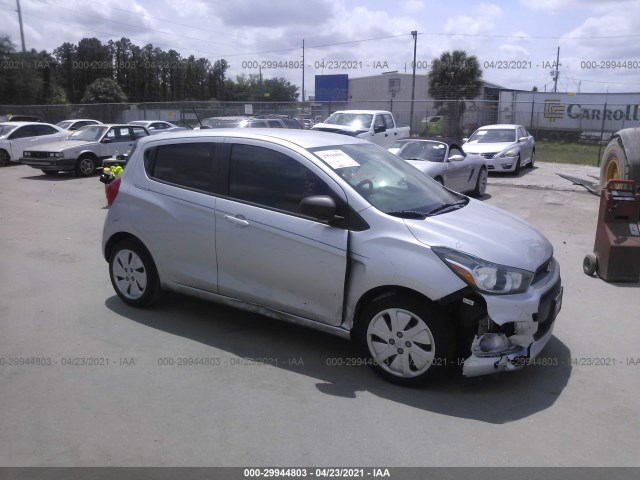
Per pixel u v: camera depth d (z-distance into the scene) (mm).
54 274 6590
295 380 4055
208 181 4719
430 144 11742
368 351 4051
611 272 6457
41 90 43281
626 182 6645
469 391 3934
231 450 3221
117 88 48125
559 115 31562
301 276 4215
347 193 4105
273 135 4645
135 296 5332
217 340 4730
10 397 3771
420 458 3172
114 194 6105
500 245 3926
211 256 4676
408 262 3781
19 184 14789
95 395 3809
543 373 4230
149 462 3104
